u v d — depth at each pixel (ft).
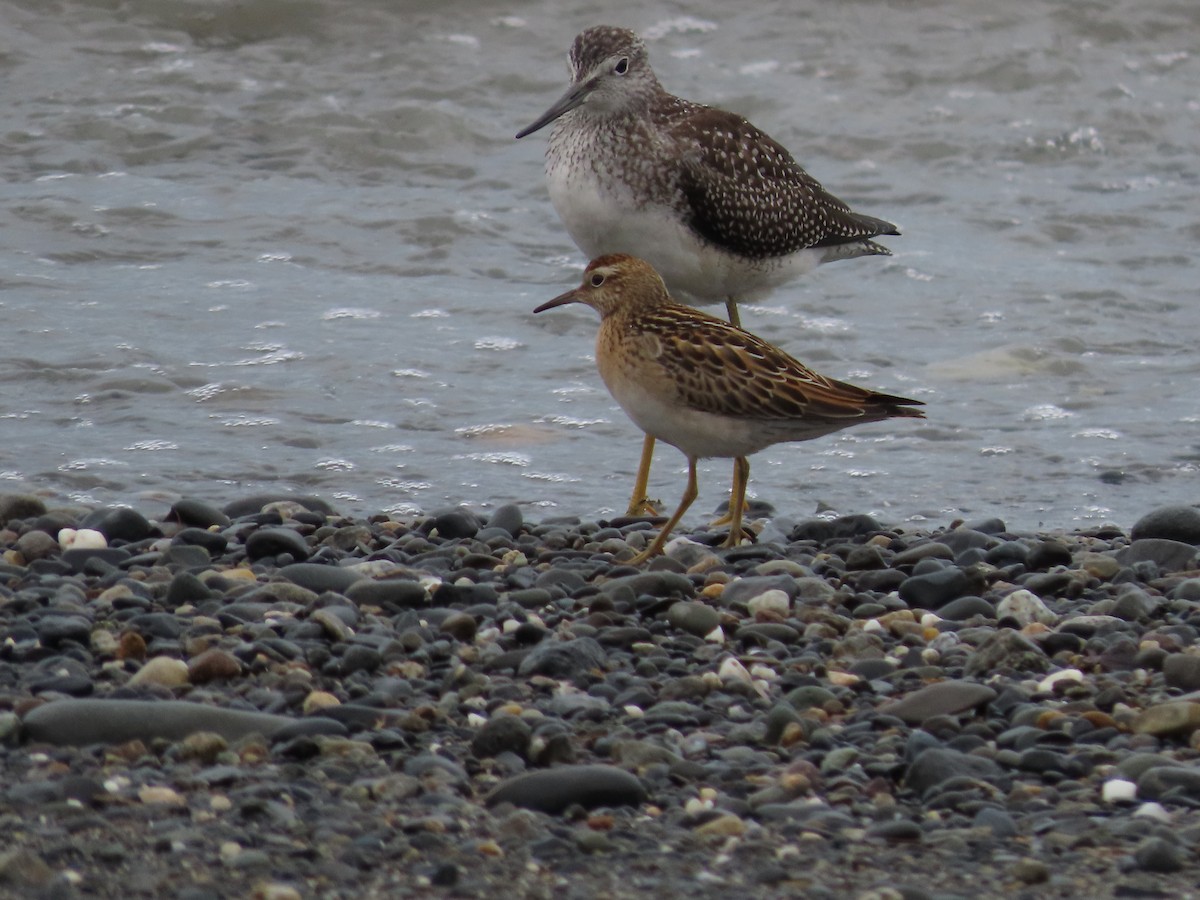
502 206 67.72
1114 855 21.43
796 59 82.94
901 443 48.67
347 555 35.37
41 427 47.03
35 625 28.91
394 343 54.85
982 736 25.48
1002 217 69.97
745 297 50.55
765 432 34.71
